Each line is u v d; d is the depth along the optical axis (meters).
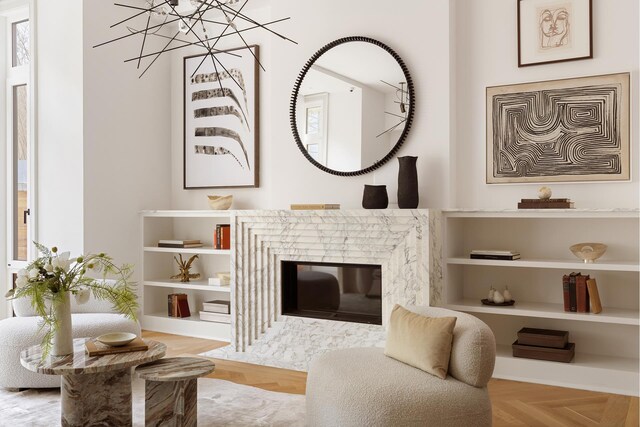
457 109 4.45
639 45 3.83
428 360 2.63
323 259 4.40
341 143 4.74
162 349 3.00
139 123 5.67
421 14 4.42
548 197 3.86
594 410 3.26
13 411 3.22
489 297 4.10
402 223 4.03
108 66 5.35
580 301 3.73
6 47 5.64
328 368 2.74
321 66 4.82
